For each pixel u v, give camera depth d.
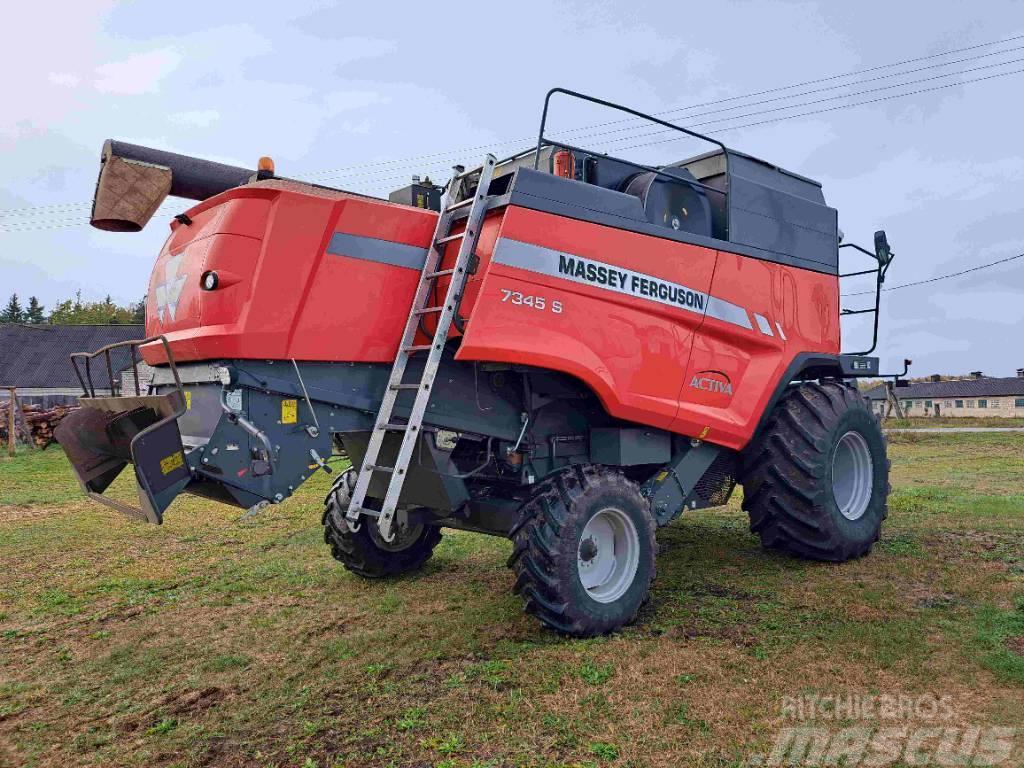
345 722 3.09
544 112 4.25
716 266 5.06
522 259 4.07
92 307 80.62
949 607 4.36
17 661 3.94
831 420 5.43
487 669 3.57
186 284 3.87
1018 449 18.67
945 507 7.72
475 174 4.69
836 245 6.12
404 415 4.13
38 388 35.16
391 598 4.83
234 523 7.81
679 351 4.81
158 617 4.61
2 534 7.40
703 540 6.52
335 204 3.89
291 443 3.82
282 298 3.74
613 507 4.26
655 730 2.94
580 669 3.54
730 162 5.32
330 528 5.20
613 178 4.89
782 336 5.51
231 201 3.75
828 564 5.49
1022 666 3.42
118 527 7.71
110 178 3.94
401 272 4.14
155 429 3.31
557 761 2.72
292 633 4.23
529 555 3.99
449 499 4.30
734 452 5.57
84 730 3.13
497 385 4.42
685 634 4.06
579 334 4.29
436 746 2.86
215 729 3.08
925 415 67.38
